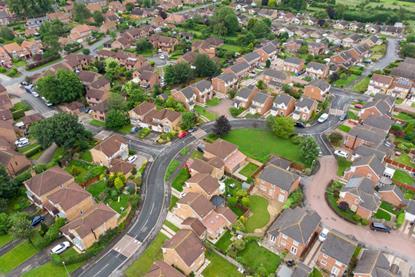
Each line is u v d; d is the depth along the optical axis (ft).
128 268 233.35
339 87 496.64
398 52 641.81
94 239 246.68
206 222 256.73
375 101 408.46
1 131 352.69
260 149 358.02
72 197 267.18
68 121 333.01
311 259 239.09
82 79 481.05
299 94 460.55
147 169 327.47
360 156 324.60
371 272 209.05
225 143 336.49
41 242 242.58
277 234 246.88
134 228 264.72
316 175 320.70
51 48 578.66
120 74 522.47
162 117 383.65
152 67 543.80
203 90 447.01
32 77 495.00
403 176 319.68
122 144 335.26
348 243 227.61
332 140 362.33
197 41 643.45
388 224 266.77
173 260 228.43
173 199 292.81
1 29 643.86
